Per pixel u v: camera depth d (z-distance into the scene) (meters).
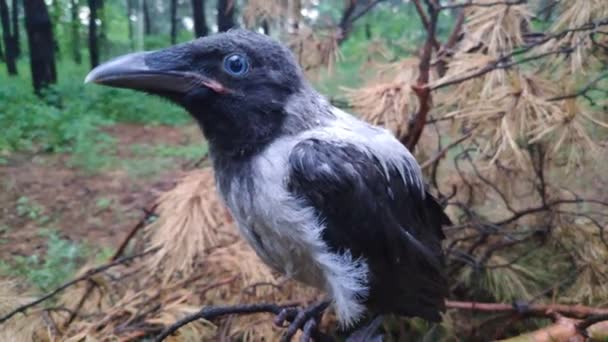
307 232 0.22
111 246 0.61
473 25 0.34
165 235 0.33
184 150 0.93
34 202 0.73
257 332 0.31
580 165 0.32
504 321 0.33
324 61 0.40
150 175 0.82
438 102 0.35
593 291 0.33
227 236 0.34
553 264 0.35
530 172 0.35
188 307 0.31
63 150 0.91
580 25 0.31
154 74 0.22
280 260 0.24
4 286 0.36
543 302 0.34
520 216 0.35
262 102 0.22
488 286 0.35
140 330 0.30
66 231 0.66
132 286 0.36
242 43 0.22
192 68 0.22
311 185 0.22
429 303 0.26
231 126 0.23
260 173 0.22
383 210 0.24
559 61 0.33
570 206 0.37
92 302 0.35
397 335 0.34
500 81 0.31
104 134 0.97
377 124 0.33
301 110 0.23
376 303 0.25
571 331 0.28
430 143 0.38
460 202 0.37
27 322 0.32
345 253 0.23
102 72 0.22
